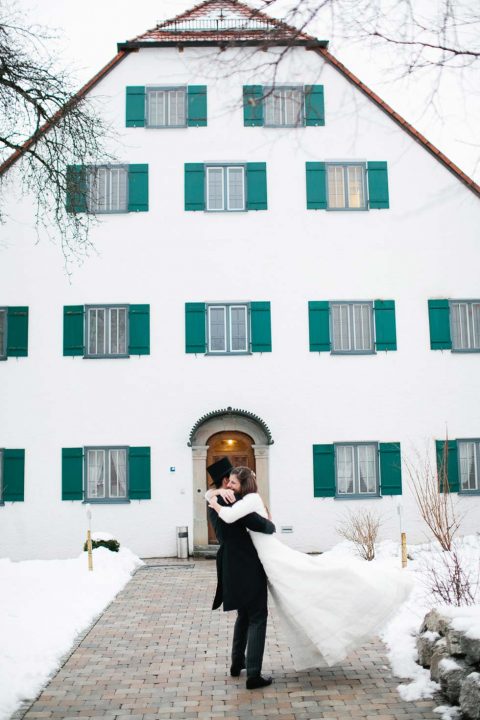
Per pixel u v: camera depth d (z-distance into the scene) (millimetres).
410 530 15172
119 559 12984
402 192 15938
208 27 16062
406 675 6145
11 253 15609
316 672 6336
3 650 6762
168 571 13078
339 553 14141
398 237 15820
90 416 15320
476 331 15844
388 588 6066
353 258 15773
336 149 15969
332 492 15195
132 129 15969
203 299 15602
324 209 15805
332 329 15711
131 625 8391
